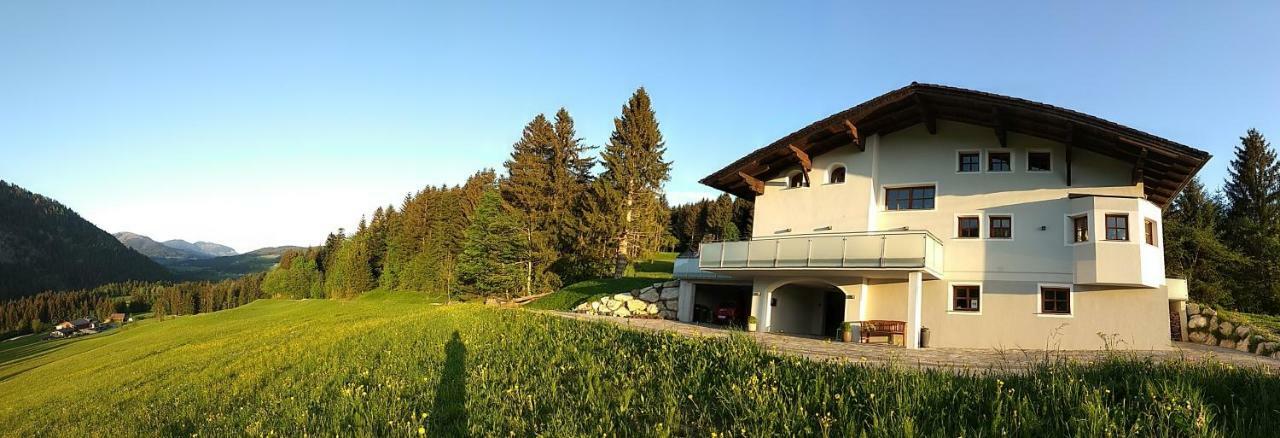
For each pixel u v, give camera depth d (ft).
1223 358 53.93
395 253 269.23
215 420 35.19
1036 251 68.23
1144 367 26.37
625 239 157.79
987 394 23.73
